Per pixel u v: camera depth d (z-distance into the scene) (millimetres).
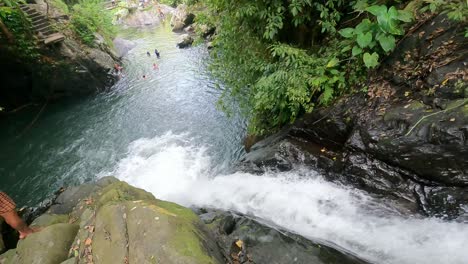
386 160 4258
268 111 6621
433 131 3732
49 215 4785
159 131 10289
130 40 22203
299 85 5148
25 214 6051
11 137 11398
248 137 8109
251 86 6488
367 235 4027
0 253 4379
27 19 12391
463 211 3625
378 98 4602
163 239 2986
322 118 5293
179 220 3305
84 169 8984
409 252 3650
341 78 5051
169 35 22234
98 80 14203
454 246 3516
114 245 3201
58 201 5457
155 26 26391
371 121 4492
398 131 4109
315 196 4832
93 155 9609
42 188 8477
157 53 17312
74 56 13383
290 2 5594
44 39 12680
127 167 8688
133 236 3164
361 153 4586
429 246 3619
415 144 3900
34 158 9930
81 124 11664
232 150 8461
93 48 14914
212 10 6852
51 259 3543
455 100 3730
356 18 5496
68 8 16906
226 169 7133
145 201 3842
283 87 5402
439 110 3818
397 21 4535
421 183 4004
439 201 3795
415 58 4379
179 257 2809
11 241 4715
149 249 2947
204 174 7637
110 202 3908
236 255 3715
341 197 4621
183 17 22734
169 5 31078
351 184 4641
